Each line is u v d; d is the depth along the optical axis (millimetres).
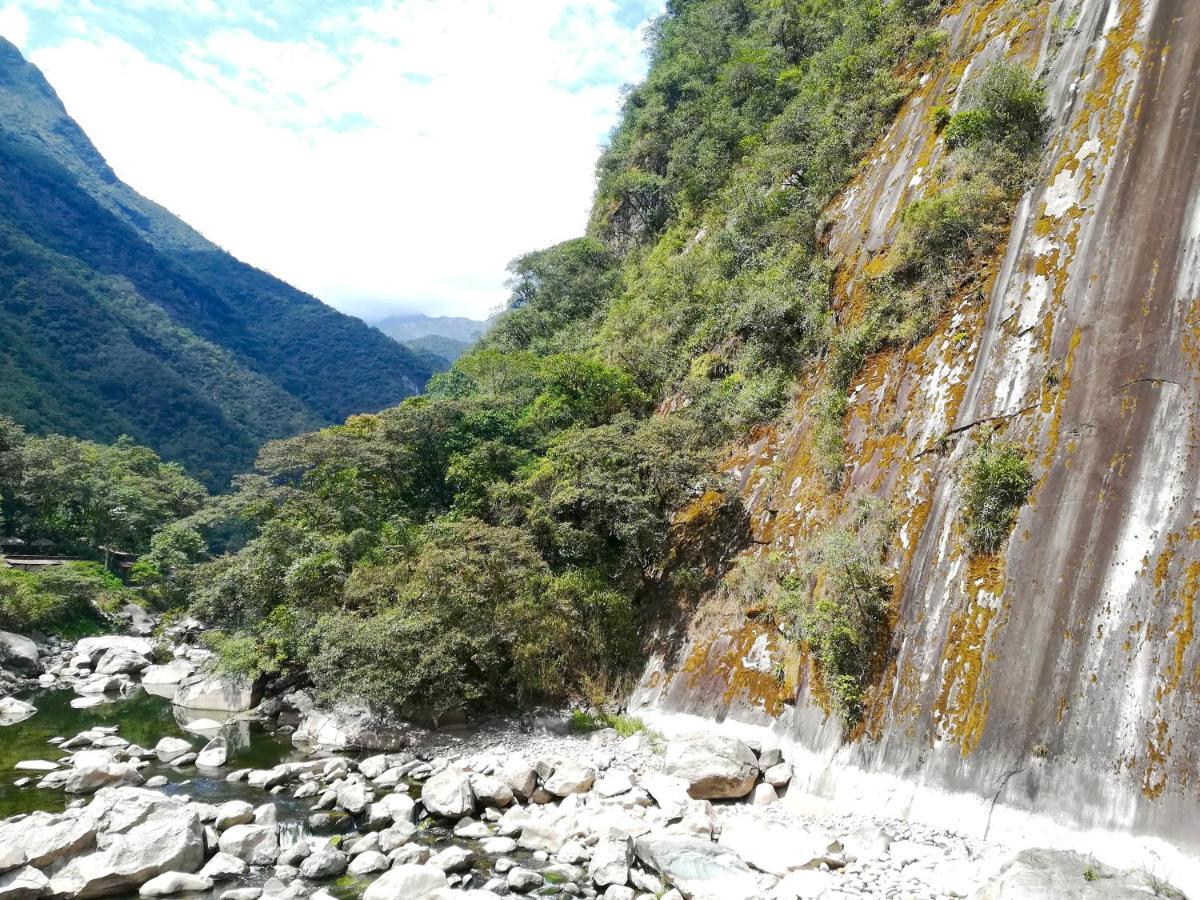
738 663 18250
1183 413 11344
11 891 10883
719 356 28828
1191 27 15070
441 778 15703
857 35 31938
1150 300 12797
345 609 24484
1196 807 8859
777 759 15375
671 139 51875
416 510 33219
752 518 21281
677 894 10891
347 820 14781
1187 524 10500
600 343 41562
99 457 66188
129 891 11758
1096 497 11945
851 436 18766
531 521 25031
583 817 13938
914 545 14953
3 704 24453
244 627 27547
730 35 53438
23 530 55031
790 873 10852
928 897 9711
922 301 18609
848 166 27422
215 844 13312
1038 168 17391
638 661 21875
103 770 16391
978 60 22406
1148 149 14492
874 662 14359
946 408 16078
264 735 21859
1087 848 9594
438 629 21281
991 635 12383
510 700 22844
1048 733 10828
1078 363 13484
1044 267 15430
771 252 29188
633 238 54469
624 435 25891
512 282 59188
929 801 11883
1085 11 18703
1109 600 10969
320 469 32719
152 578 51531
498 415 35844
